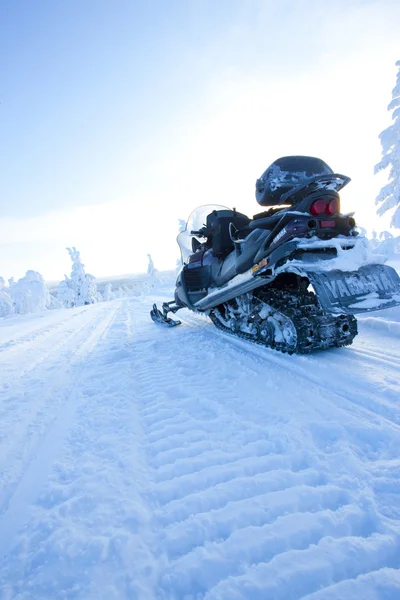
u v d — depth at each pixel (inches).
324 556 43.8
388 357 121.1
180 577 42.3
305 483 58.7
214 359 143.6
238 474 62.8
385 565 42.4
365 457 65.2
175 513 53.8
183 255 254.4
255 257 134.0
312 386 102.0
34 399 117.3
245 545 46.5
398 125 417.4
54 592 41.4
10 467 72.9
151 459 70.7
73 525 52.5
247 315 170.2
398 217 430.3
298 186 116.4
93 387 123.0
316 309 133.8
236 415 87.1
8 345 253.1
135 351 181.9
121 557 45.8
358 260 111.0
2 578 44.3
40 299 1440.7
